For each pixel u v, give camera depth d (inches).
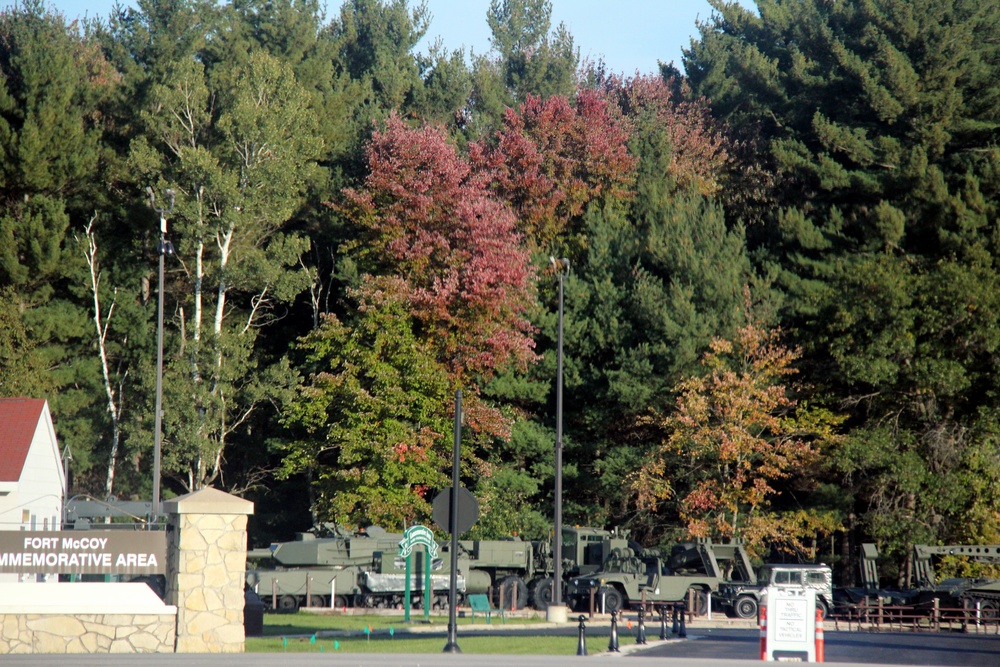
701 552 1769.2
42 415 1742.1
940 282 1989.4
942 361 1953.7
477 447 2326.5
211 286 2455.7
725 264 2236.7
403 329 2175.2
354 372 2145.7
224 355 2240.4
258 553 1843.0
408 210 2348.7
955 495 1921.8
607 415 2269.9
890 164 2277.3
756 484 1980.8
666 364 2166.6
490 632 1315.2
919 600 1695.4
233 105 2267.5
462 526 1063.0
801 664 943.7
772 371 2055.9
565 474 2249.0
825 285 2206.0
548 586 1770.4
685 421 1991.9
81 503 1870.1
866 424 2071.9
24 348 2282.2
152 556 965.2
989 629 1568.7
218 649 941.8
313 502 2299.5
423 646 1069.8
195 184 2231.8
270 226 2444.6
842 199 2427.4
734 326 2128.4
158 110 2385.6
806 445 1990.7
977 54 2292.1
